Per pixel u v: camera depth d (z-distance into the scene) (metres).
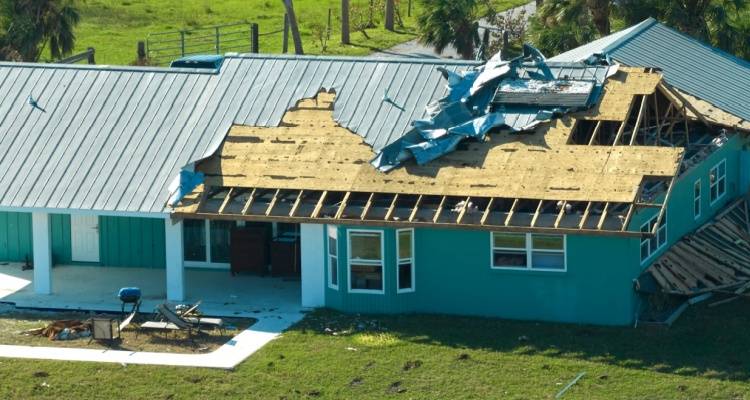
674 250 121.81
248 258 126.25
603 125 121.25
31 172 122.81
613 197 110.25
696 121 134.25
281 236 127.19
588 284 112.62
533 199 111.75
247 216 115.00
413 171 115.81
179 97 127.94
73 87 130.50
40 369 106.25
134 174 121.44
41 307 119.81
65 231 131.00
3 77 132.25
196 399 101.38
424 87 124.56
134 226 129.75
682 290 114.81
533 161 114.56
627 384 102.25
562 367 105.19
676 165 112.06
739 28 177.38
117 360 107.75
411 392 101.69
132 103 128.12
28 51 194.12
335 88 125.56
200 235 128.50
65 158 123.81
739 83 145.12
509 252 114.00
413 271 116.06
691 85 140.75
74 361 107.62
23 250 131.62
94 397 101.88
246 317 116.19
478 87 122.38
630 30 149.75
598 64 126.19
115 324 111.81
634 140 118.19
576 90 120.44
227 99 126.56
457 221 111.25
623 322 112.44
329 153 118.94
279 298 120.62
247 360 107.38
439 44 189.62
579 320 113.38
